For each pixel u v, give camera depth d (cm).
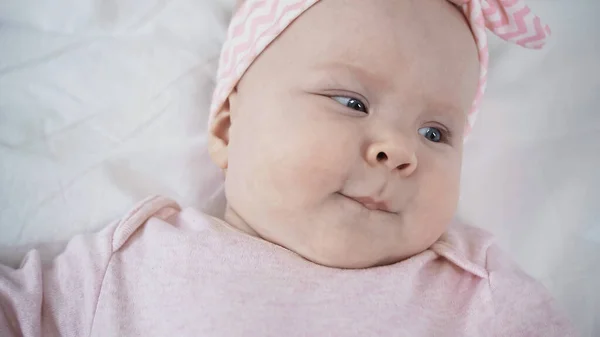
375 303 85
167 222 98
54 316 88
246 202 89
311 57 87
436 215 88
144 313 87
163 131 110
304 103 85
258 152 87
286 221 86
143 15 113
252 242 89
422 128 90
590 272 111
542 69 121
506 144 118
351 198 84
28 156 101
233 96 99
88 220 102
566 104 119
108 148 106
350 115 84
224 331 82
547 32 101
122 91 109
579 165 116
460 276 94
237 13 102
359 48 85
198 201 109
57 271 92
